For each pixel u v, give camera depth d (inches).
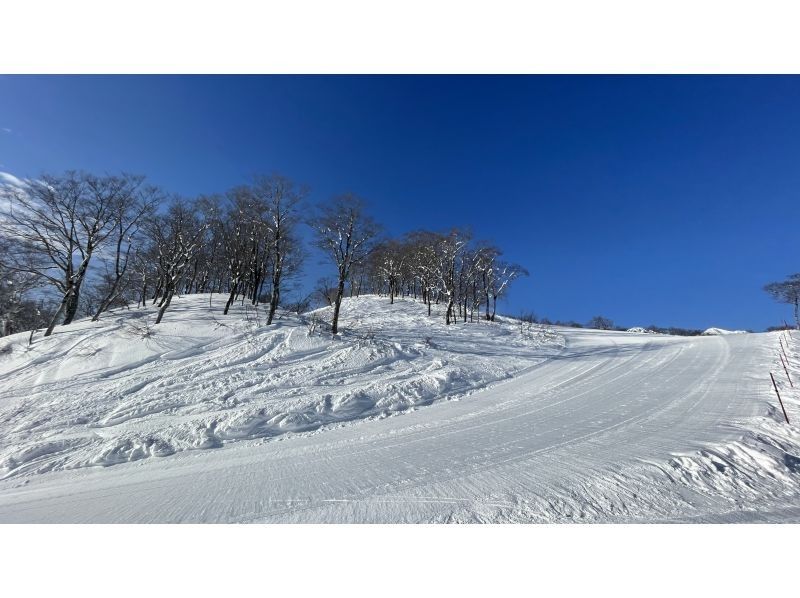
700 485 252.5
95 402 490.6
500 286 1471.5
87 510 255.3
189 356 664.4
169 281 943.0
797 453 300.2
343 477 294.0
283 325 839.7
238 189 1090.1
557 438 365.4
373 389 553.9
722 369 623.2
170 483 299.0
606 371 685.9
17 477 331.0
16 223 863.7
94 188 937.5
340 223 879.7
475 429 409.4
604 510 227.0
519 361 791.7
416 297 1823.3
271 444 392.5
